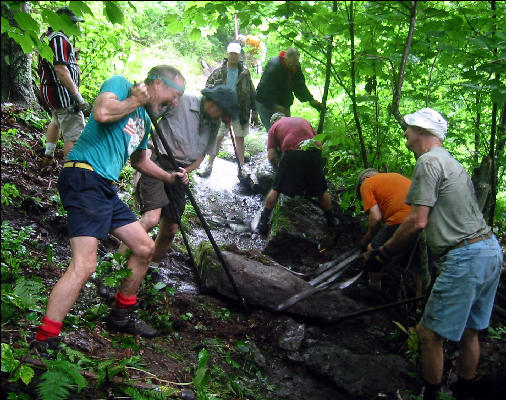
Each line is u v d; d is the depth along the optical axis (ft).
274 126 18.08
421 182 9.73
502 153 14.71
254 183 21.62
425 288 12.13
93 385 8.40
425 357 10.10
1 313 7.45
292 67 19.76
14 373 7.33
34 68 22.03
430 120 10.40
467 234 9.65
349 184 17.69
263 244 17.75
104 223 9.19
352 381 10.73
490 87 11.69
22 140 17.28
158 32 39.63
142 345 10.57
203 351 9.78
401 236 10.30
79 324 10.32
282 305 12.83
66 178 9.15
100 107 9.04
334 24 13.35
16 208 13.82
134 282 10.46
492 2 12.37
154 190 12.69
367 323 12.93
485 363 11.75
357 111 15.49
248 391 10.27
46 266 12.00
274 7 13.32
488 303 10.03
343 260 15.34
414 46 13.29
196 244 16.94
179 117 12.71
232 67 22.03
